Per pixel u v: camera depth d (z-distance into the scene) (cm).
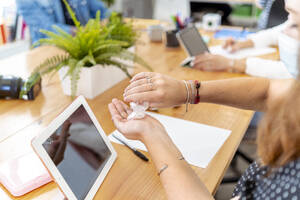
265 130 53
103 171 72
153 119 73
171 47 172
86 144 70
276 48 173
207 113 104
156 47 174
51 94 115
